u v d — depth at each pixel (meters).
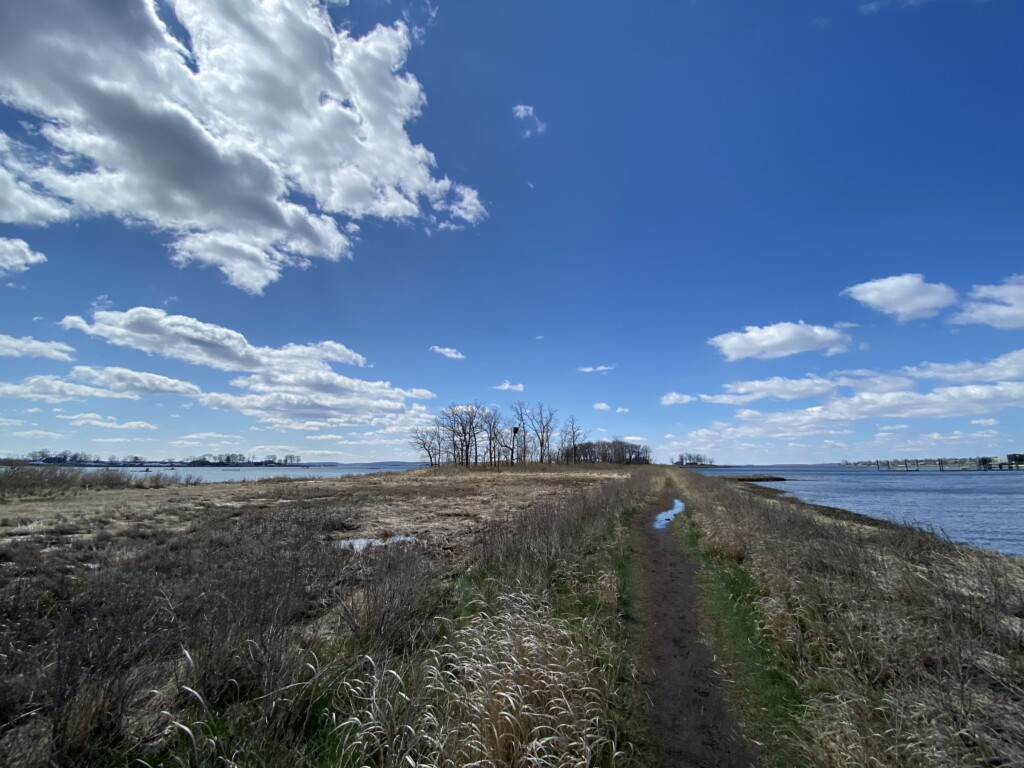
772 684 6.10
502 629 6.22
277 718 4.57
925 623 6.86
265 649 5.31
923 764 4.08
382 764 4.09
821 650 6.43
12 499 24.31
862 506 36.62
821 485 72.00
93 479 33.12
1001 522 26.56
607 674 5.99
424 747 4.29
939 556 10.93
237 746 4.25
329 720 4.82
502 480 47.91
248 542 13.24
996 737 4.25
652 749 4.81
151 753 4.29
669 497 33.38
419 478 52.59
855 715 4.81
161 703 4.88
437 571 9.84
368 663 5.71
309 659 5.58
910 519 26.09
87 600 7.11
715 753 4.76
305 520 17.69
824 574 9.28
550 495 30.14
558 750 4.24
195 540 13.59
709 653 7.05
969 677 5.17
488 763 3.88
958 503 39.53
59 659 4.46
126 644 5.11
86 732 4.20
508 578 8.99
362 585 9.11
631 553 13.47
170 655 5.62
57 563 10.16
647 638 7.60
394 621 6.90
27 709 4.59
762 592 9.16
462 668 5.27
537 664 5.35
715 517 17.89
